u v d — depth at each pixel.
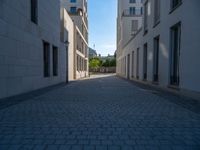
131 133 4.82
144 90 13.72
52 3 17.23
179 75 10.83
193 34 9.19
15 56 10.32
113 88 15.09
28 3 11.99
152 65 16.20
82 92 12.37
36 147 4.00
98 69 67.06
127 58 31.77
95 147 4.01
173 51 12.25
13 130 4.99
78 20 38.31
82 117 6.21
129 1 47.81
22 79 11.23
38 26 13.73
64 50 22.45
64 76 22.69
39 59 14.03
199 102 8.63
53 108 7.49
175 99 9.64
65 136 4.61
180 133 4.83
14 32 10.18
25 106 7.82
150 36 16.91
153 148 3.97
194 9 9.07
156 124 5.53
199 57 8.63
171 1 12.09
